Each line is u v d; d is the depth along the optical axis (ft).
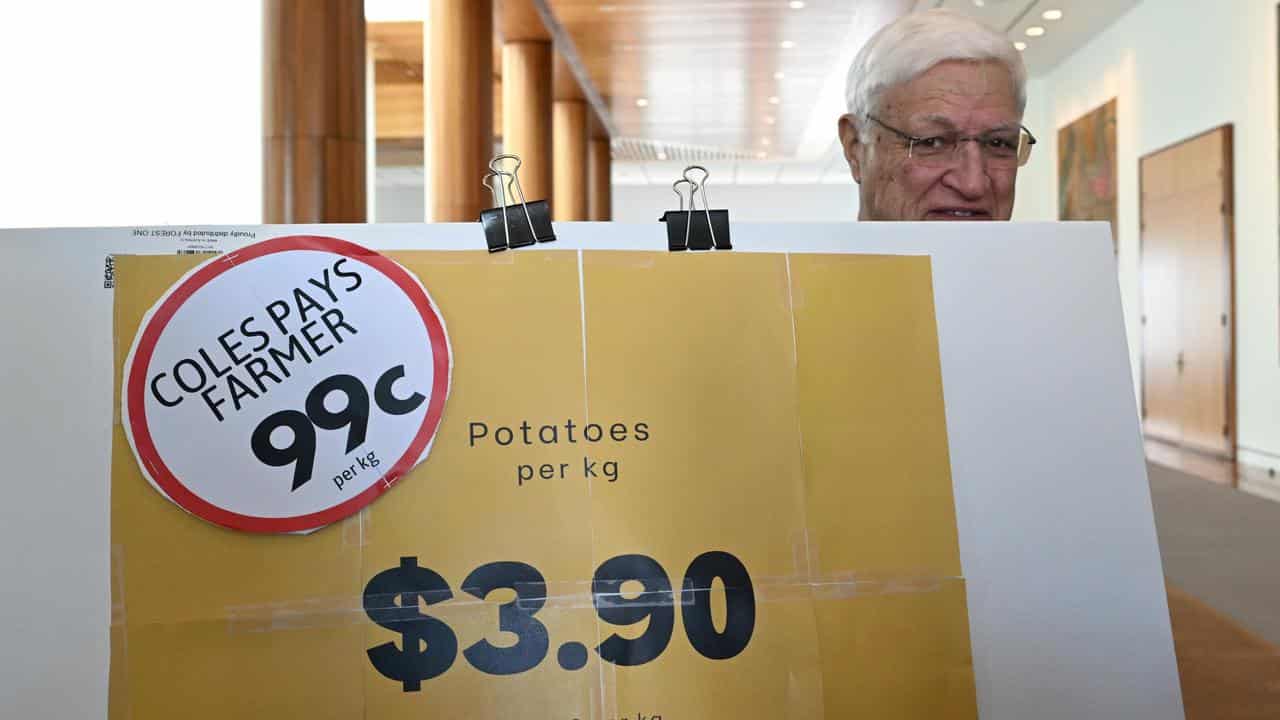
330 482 2.85
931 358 3.14
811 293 3.13
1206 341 27.99
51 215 21.22
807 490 3.00
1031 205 41.22
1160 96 30.45
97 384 2.86
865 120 4.62
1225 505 19.56
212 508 2.81
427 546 2.86
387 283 2.98
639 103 40.45
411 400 2.92
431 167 23.54
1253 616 11.71
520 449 2.94
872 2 27.25
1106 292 3.24
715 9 27.78
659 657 2.86
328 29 14.75
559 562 2.89
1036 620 3.00
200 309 2.91
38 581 2.76
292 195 14.62
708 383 3.04
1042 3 31.17
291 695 2.76
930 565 3.00
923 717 2.90
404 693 2.78
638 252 3.10
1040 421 3.13
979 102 4.34
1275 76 24.61
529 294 3.03
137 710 2.71
